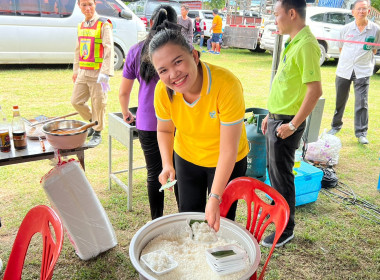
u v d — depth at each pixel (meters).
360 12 4.07
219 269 1.35
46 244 1.30
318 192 3.19
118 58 8.10
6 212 2.79
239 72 9.09
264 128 2.75
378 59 8.97
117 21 7.73
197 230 1.58
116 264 2.28
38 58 7.38
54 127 2.18
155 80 2.16
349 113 5.97
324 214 2.97
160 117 1.75
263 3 14.25
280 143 2.30
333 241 2.60
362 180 3.61
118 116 3.06
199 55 1.46
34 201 2.97
